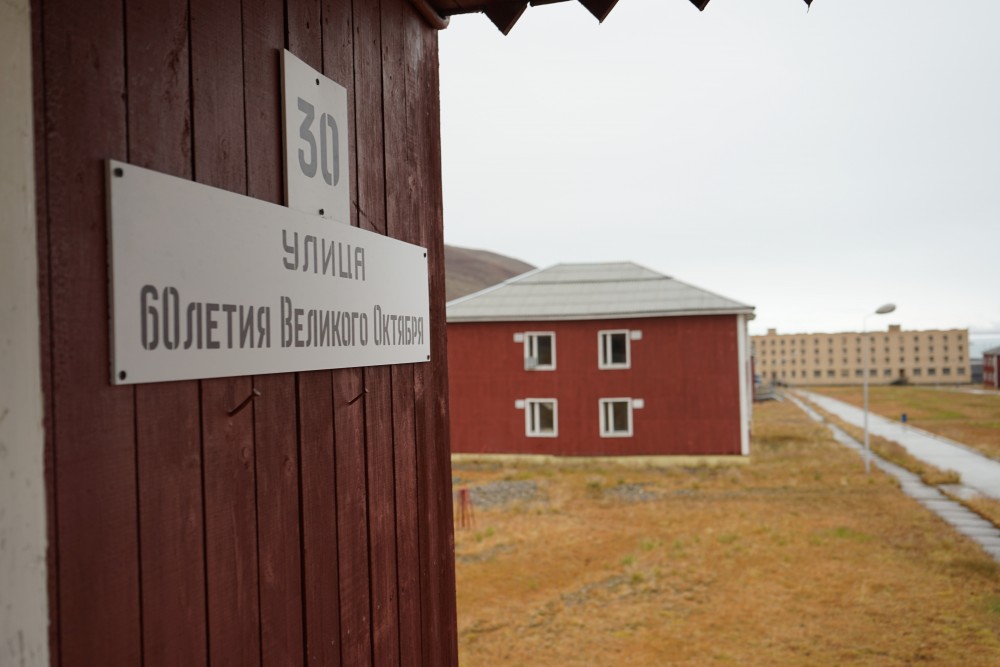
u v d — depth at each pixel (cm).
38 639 99
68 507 104
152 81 125
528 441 2403
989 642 841
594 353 2361
